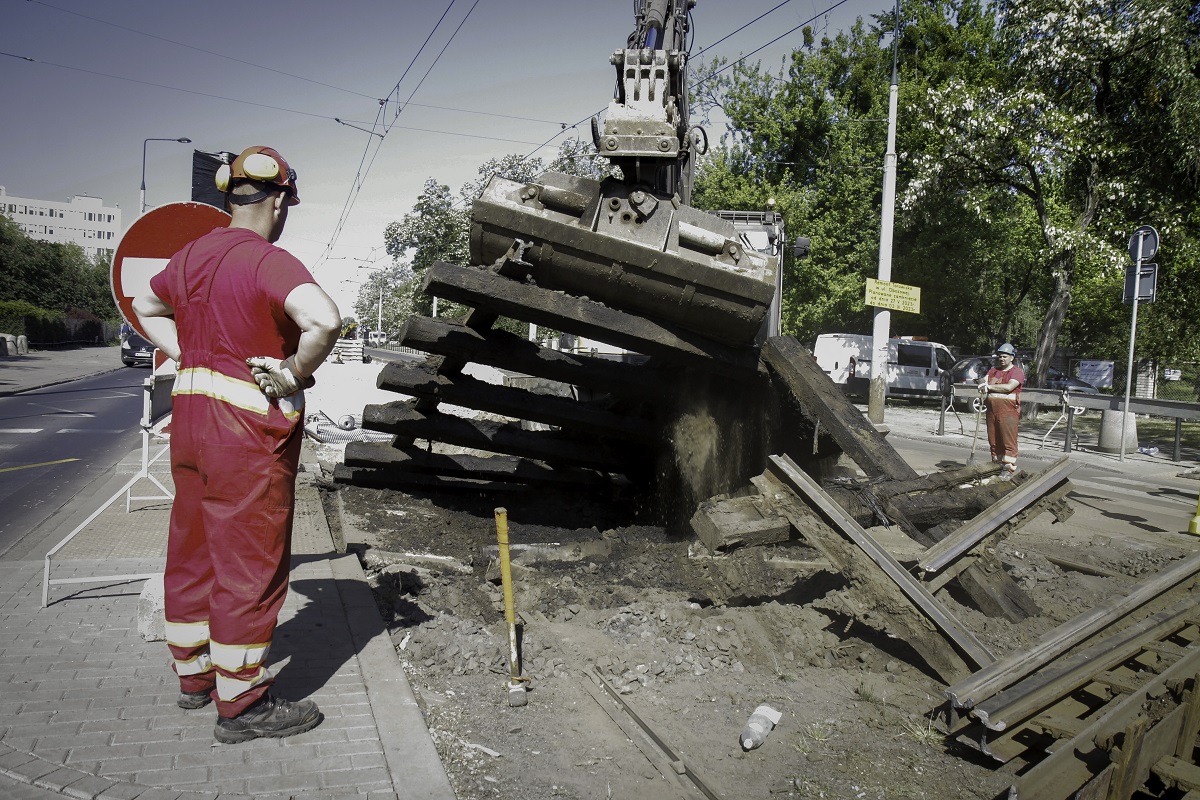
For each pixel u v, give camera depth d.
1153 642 4.66
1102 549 8.21
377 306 63.56
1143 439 21.67
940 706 4.25
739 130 38.06
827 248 34.78
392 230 29.42
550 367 6.73
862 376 32.16
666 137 5.67
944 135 24.50
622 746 3.75
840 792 3.44
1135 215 24.38
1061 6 21.91
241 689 3.31
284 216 3.67
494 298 5.65
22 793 2.91
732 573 5.45
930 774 3.61
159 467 10.05
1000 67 34.53
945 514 5.59
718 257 5.89
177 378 3.34
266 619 3.35
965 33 37.44
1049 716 3.78
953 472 5.88
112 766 3.11
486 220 5.77
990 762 3.71
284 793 3.00
